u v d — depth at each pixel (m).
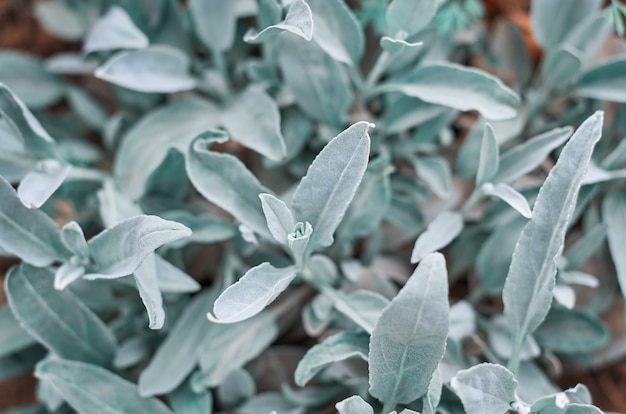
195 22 0.54
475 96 0.49
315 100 0.52
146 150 0.52
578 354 0.53
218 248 0.53
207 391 0.50
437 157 0.53
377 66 0.51
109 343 0.50
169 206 0.52
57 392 0.49
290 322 0.53
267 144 0.50
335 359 0.46
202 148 0.47
